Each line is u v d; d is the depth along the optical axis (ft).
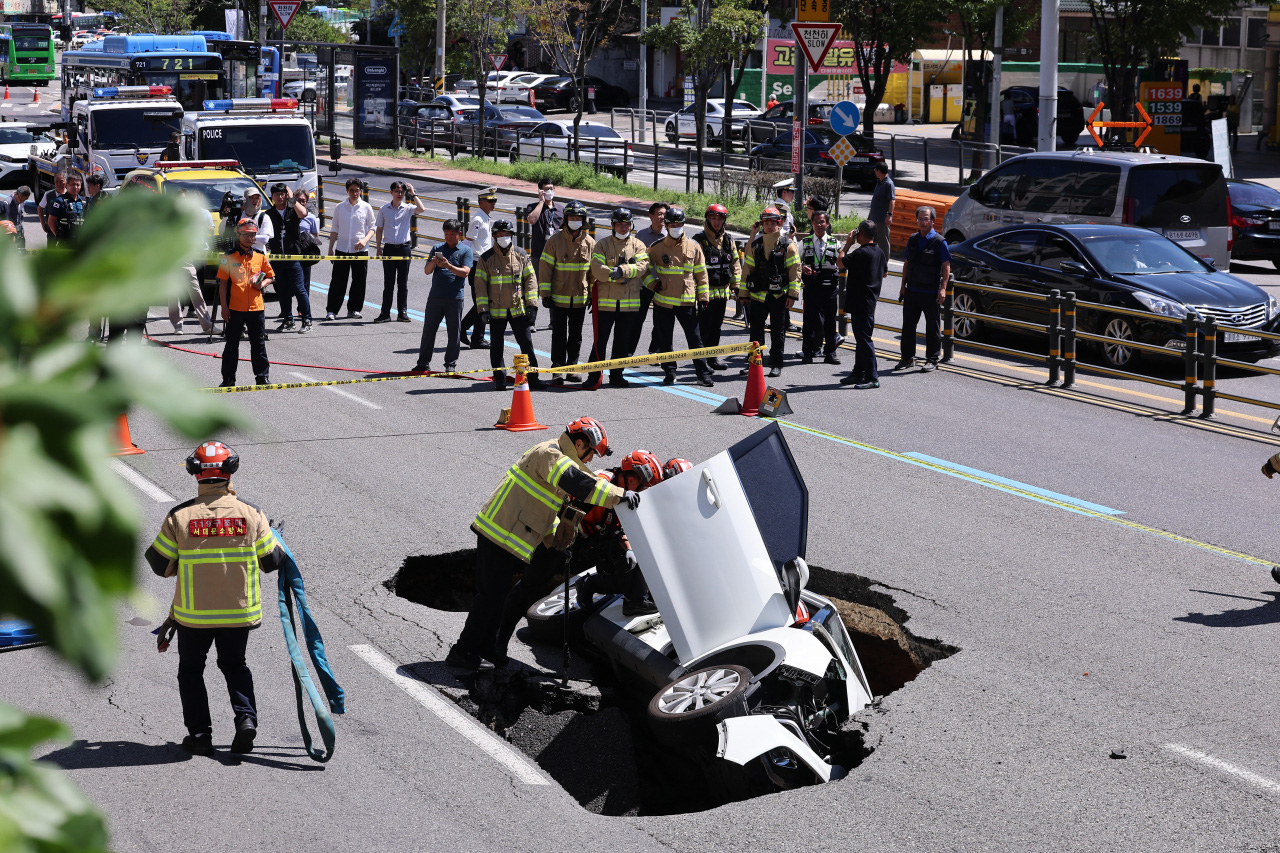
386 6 183.11
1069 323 49.98
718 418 45.01
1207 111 135.13
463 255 50.47
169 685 23.57
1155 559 31.12
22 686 22.89
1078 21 184.14
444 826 18.81
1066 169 67.67
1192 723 22.26
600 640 24.49
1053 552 31.55
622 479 24.14
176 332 60.44
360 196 65.16
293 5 138.31
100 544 1.51
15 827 1.70
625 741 23.45
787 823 18.90
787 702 21.53
